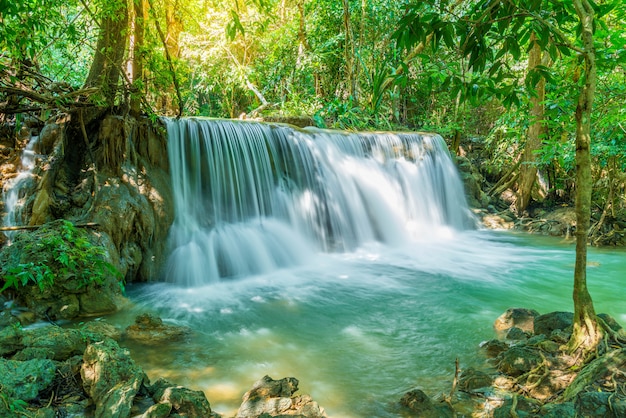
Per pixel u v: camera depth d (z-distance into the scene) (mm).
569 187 14266
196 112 18719
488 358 4328
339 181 10352
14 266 5176
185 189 7969
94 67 7316
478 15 2480
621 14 5465
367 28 15820
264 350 4617
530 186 13953
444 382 3865
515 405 3150
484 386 3643
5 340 3838
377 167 11469
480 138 18719
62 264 5293
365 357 4441
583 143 3512
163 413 3078
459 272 8117
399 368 4184
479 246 10852
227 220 8422
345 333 5105
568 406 2951
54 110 7258
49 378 3455
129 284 6840
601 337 3664
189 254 7375
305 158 9883
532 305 6184
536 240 11602
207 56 15961
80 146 7188
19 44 5527
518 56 2588
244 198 8711
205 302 6250
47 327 4105
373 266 8578
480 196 14539
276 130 9555
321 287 7059
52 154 6656
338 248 9828
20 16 5426
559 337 4078
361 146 11352
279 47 16891
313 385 3855
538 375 3582
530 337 4578
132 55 8680
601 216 11641
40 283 4824
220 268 7676
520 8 2529
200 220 7973
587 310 3732
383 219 10875
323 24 17156
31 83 6812
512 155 15844
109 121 7047
